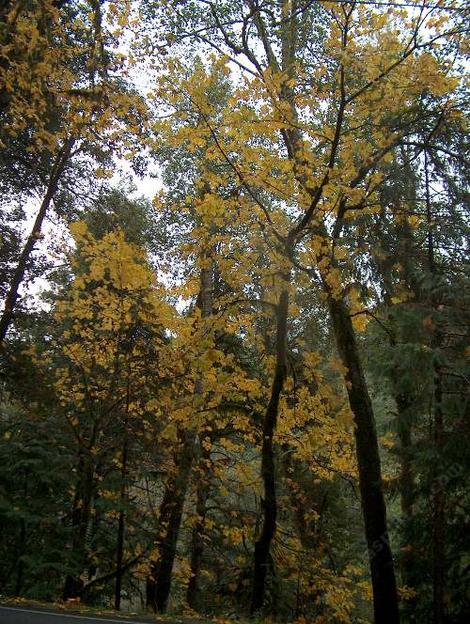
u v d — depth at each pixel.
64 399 10.85
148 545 10.37
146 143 9.73
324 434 10.49
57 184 13.73
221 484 11.92
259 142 9.94
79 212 14.31
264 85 8.35
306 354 9.77
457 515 11.34
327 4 8.10
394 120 9.63
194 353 9.49
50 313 13.59
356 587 12.66
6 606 7.03
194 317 10.00
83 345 10.31
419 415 11.28
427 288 9.52
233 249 8.85
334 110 9.42
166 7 10.44
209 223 8.97
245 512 12.09
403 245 9.93
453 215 9.99
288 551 12.44
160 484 11.32
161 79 8.36
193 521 11.52
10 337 13.44
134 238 13.70
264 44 10.97
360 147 8.73
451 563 11.21
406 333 9.72
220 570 13.81
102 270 9.58
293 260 8.79
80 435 11.14
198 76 8.40
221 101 11.04
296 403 10.45
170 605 14.51
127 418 9.90
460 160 9.84
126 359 9.99
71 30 10.77
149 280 9.62
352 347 10.61
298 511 13.97
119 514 9.69
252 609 9.43
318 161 8.88
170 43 9.45
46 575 10.52
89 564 10.51
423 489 11.02
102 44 10.03
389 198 10.01
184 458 10.62
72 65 11.37
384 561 9.90
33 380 12.05
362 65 8.54
